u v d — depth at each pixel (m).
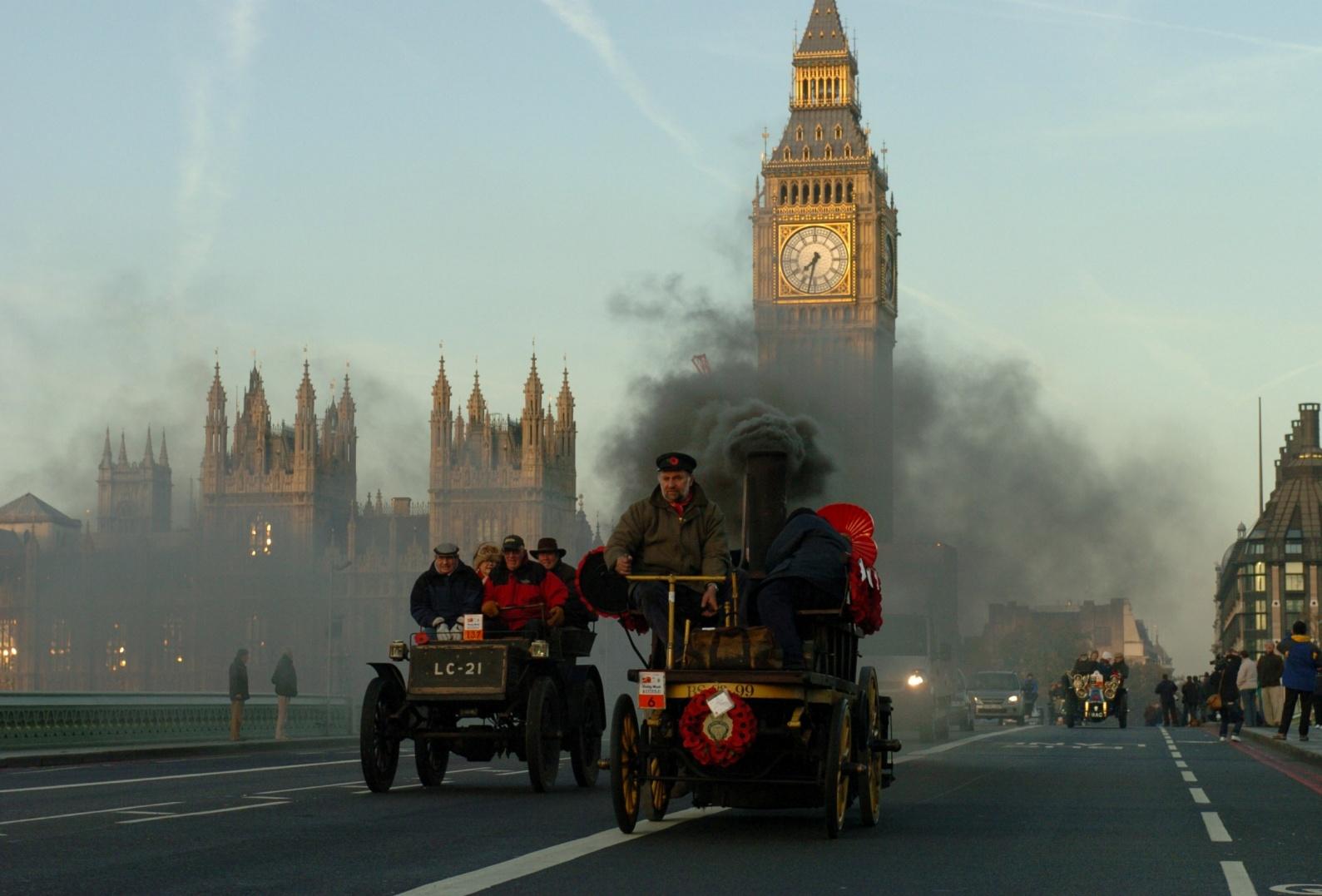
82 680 182.25
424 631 19.48
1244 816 16.03
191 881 10.97
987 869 11.76
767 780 13.79
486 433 180.88
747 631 13.57
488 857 12.31
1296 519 197.50
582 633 20.53
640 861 12.08
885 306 178.00
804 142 177.75
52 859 12.16
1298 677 32.44
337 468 188.88
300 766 24.80
